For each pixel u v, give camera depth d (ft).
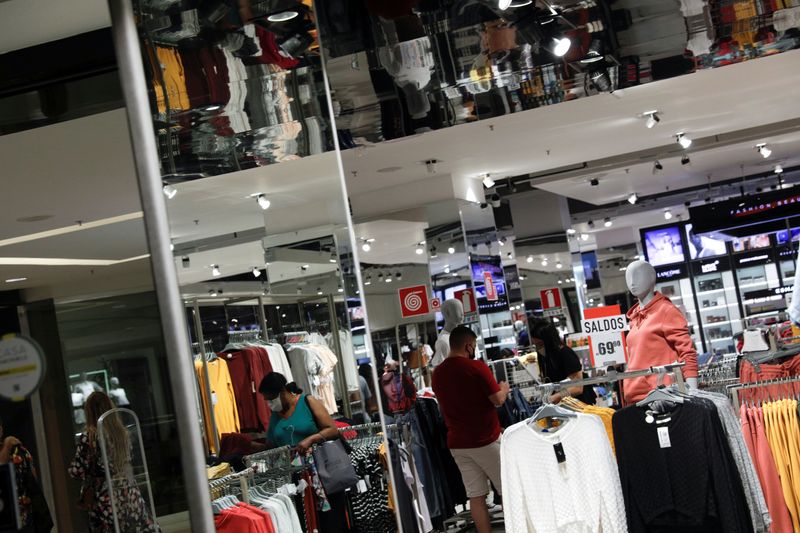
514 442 14.44
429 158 30.17
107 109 11.65
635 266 19.79
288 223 10.76
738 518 13.71
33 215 11.70
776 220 52.29
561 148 33.01
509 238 45.78
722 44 17.79
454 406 22.79
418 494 23.84
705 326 63.16
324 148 10.61
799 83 29.32
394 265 33.24
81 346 11.56
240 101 10.55
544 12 14.47
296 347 10.81
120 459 11.38
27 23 10.85
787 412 17.04
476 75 17.37
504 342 34.96
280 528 10.83
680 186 50.88
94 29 11.24
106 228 11.55
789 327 27.89
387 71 16.15
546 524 14.21
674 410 14.07
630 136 33.42
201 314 10.97
